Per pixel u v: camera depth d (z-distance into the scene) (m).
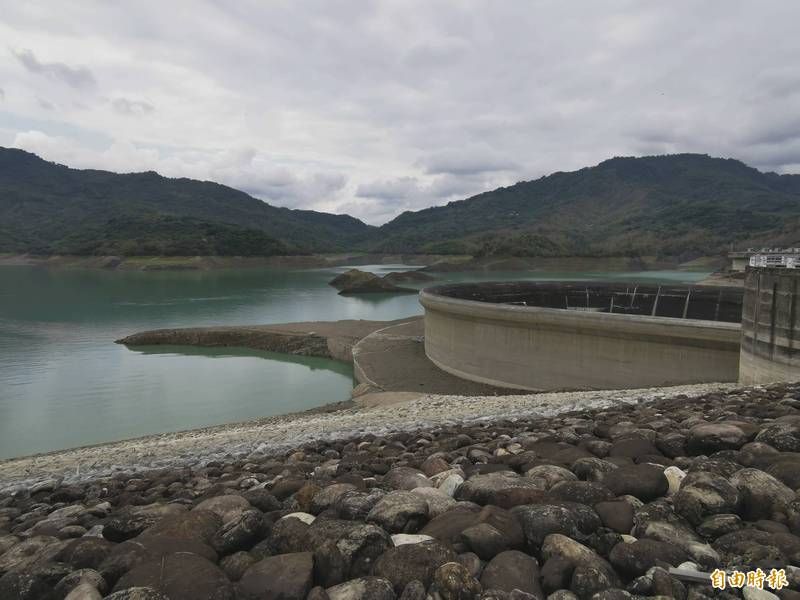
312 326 56.91
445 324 34.56
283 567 3.47
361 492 5.00
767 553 3.32
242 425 24.53
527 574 3.33
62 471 13.50
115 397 34.47
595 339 26.33
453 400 22.19
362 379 34.91
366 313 80.50
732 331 21.73
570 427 8.94
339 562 3.54
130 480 9.54
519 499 4.52
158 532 4.41
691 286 39.03
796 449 5.29
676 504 4.15
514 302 44.59
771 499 4.02
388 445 9.90
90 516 6.08
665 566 3.29
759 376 15.71
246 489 7.10
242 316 76.00
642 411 10.38
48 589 3.61
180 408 32.03
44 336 58.69
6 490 10.52
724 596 3.02
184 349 51.66
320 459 9.66
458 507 4.48
